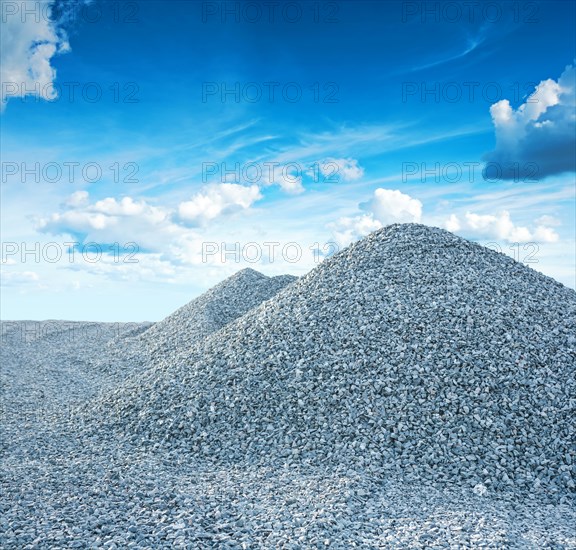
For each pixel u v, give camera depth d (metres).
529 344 9.58
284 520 6.16
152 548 5.42
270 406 9.27
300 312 11.38
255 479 7.63
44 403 12.95
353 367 9.51
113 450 8.79
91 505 6.40
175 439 9.07
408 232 13.41
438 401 8.66
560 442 7.91
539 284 11.95
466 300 10.67
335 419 8.70
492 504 6.97
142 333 19.33
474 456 7.81
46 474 7.55
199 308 18.20
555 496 7.20
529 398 8.59
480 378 8.94
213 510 6.38
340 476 7.56
